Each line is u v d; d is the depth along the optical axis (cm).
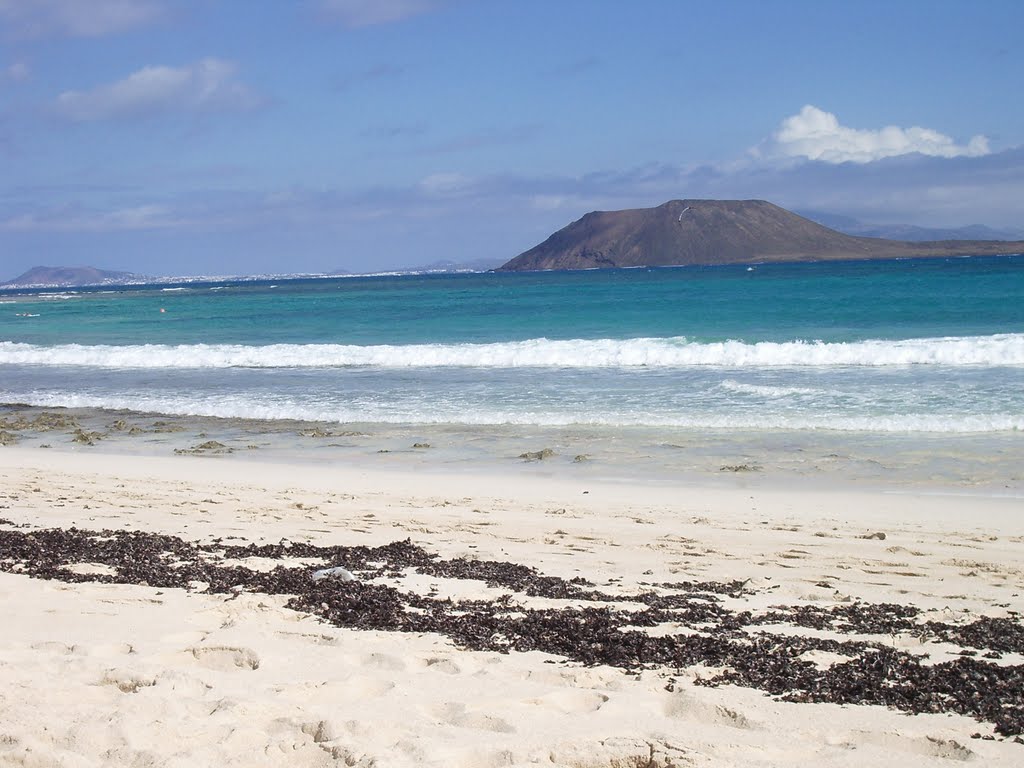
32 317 6056
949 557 926
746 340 3042
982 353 2317
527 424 1802
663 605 758
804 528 1060
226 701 510
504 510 1175
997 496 1195
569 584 826
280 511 1173
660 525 1083
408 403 2077
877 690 552
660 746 459
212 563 884
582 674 574
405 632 670
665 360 2520
